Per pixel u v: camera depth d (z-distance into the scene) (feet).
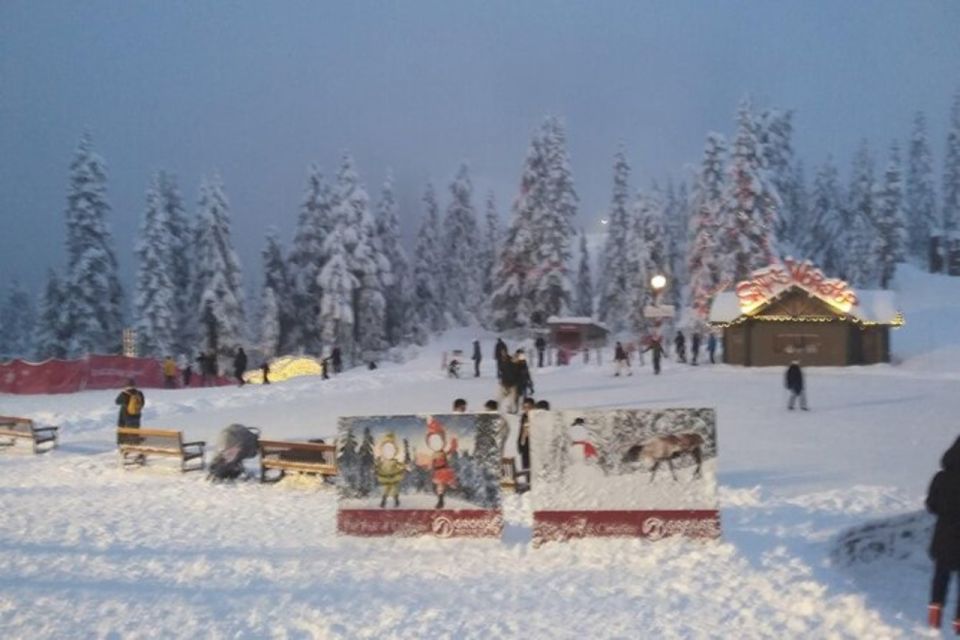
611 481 40.75
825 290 166.09
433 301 283.18
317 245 244.42
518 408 94.73
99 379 148.77
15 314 330.95
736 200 200.03
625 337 268.41
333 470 60.85
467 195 301.84
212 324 213.46
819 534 42.24
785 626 28.02
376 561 38.58
